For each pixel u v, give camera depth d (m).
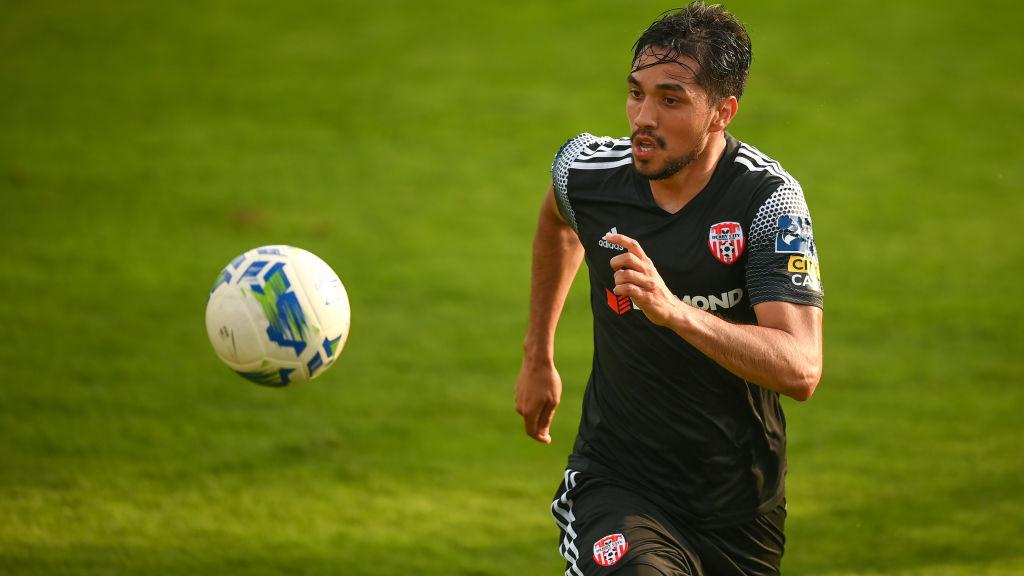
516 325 30.55
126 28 58.06
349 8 60.38
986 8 57.81
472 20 58.47
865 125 46.25
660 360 11.30
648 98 10.47
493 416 25.03
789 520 19.81
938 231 36.81
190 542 18.70
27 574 17.20
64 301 31.25
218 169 42.56
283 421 24.50
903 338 29.11
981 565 17.83
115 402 25.16
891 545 18.69
